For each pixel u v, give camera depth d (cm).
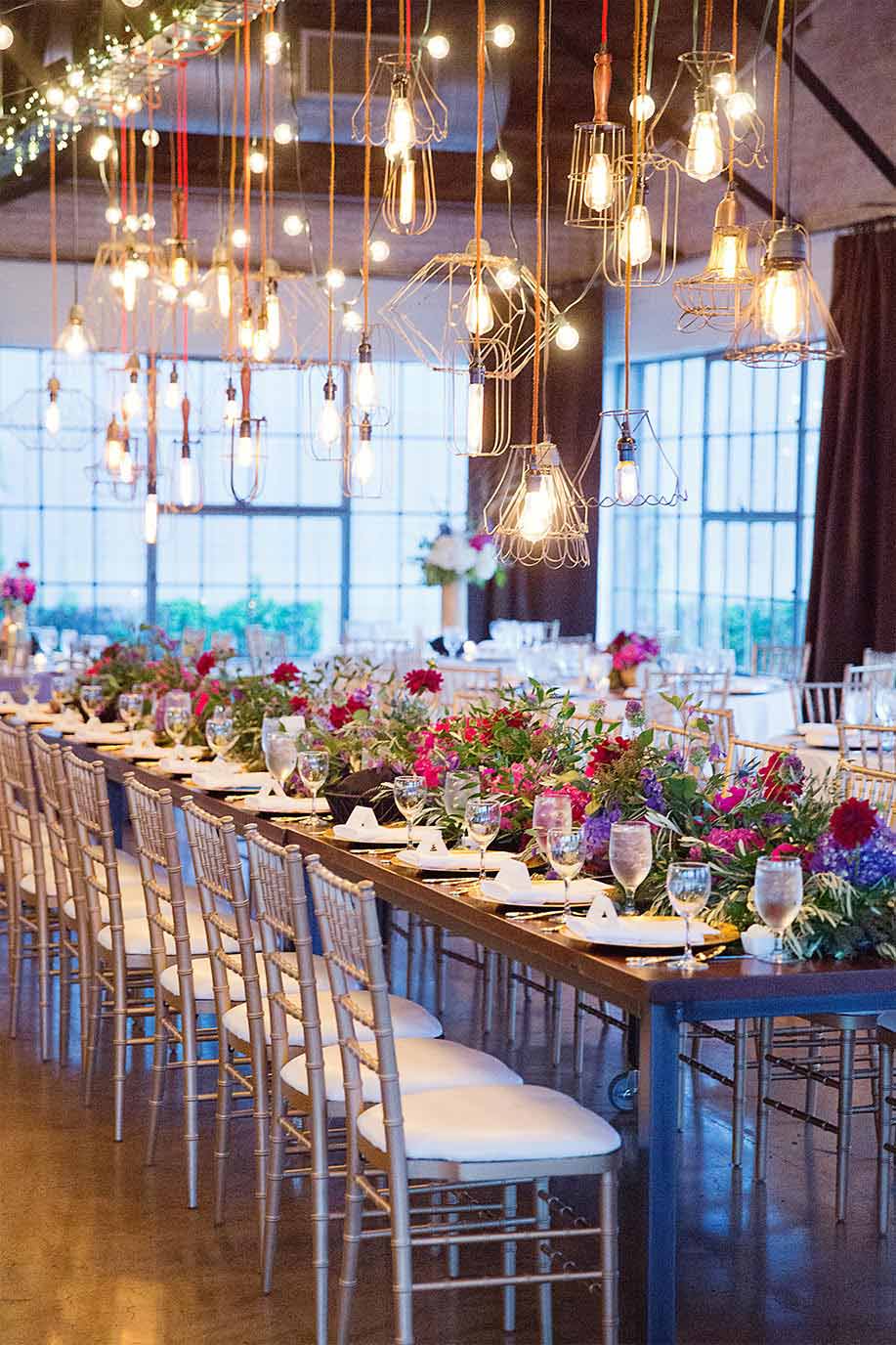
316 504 1416
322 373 1340
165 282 849
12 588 1045
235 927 396
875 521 1033
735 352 436
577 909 351
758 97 877
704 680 924
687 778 372
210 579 1404
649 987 289
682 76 880
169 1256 382
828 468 1057
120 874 554
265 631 1376
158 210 1141
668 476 1321
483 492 1325
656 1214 294
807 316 417
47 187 1097
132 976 498
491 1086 334
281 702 604
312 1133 341
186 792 548
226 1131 403
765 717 956
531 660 1027
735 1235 397
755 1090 506
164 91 921
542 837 361
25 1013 593
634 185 460
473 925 353
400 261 1242
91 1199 416
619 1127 463
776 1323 349
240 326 702
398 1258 301
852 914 310
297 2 823
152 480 724
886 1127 406
